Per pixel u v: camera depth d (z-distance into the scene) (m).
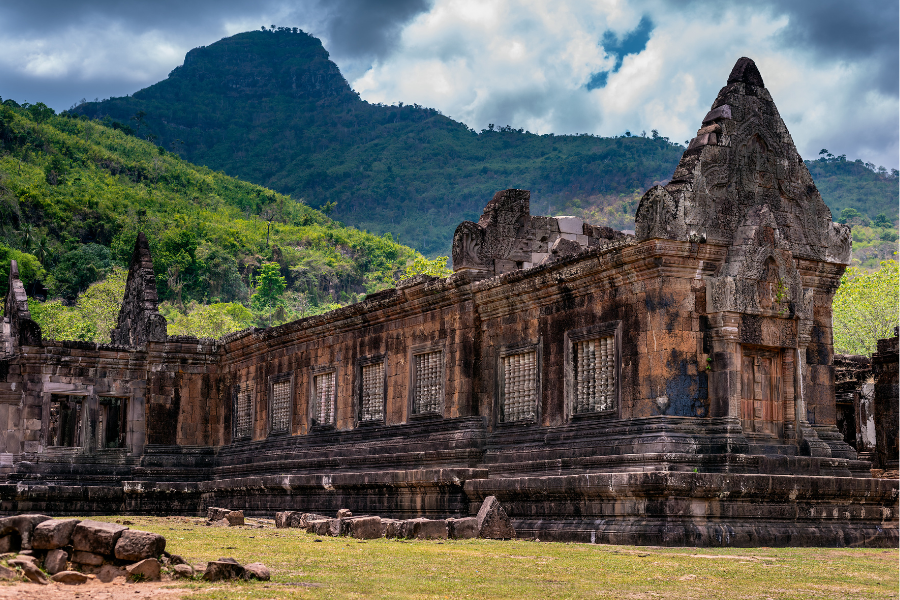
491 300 25.98
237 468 35.72
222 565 11.67
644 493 19.09
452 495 24.03
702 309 21.47
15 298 38.66
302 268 177.88
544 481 21.19
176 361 38.88
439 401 27.61
